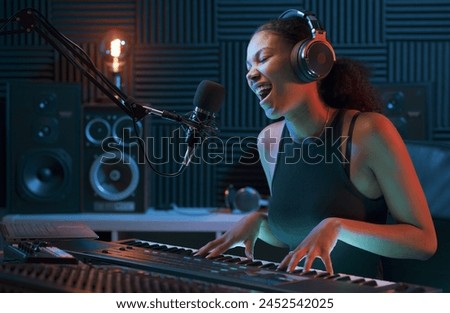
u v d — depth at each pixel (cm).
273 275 144
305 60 175
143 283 131
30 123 360
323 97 199
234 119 406
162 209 380
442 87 405
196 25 406
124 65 389
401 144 186
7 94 360
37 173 362
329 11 404
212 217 353
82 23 405
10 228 199
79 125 361
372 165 186
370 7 404
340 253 196
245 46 406
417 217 181
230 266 153
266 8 405
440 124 404
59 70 405
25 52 405
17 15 179
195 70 407
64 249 175
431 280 217
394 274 224
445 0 402
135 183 361
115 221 344
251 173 403
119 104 178
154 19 406
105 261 164
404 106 364
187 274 146
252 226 193
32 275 135
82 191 363
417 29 404
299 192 197
